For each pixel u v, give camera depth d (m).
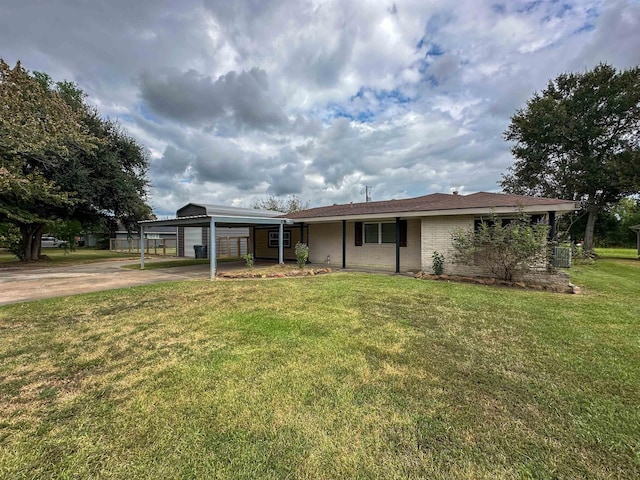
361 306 5.65
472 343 3.85
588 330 4.30
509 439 2.11
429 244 9.84
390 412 2.42
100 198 17.44
